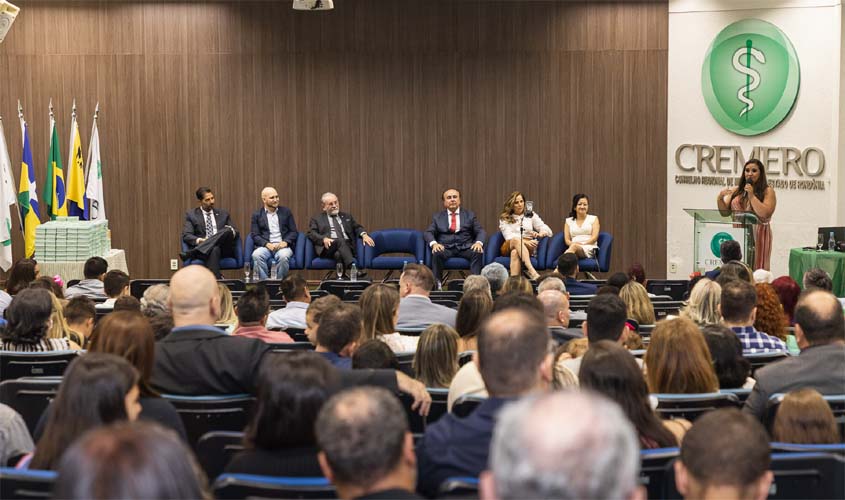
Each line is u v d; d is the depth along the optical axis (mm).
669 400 3758
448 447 2752
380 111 13367
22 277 7812
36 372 4824
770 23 12359
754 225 9688
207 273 4113
